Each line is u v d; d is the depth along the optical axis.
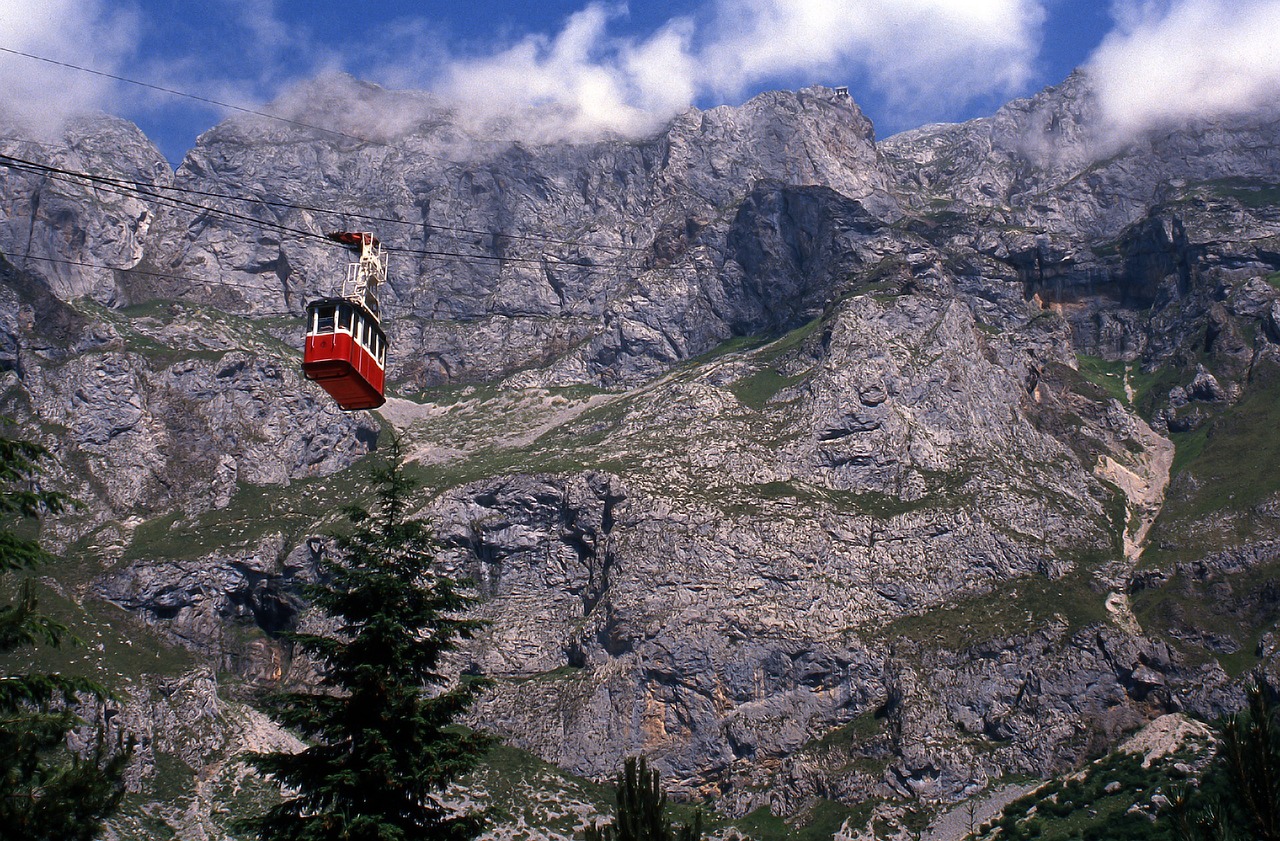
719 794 152.12
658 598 164.25
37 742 44.31
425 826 53.66
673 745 154.62
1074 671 152.50
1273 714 38.66
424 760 54.03
